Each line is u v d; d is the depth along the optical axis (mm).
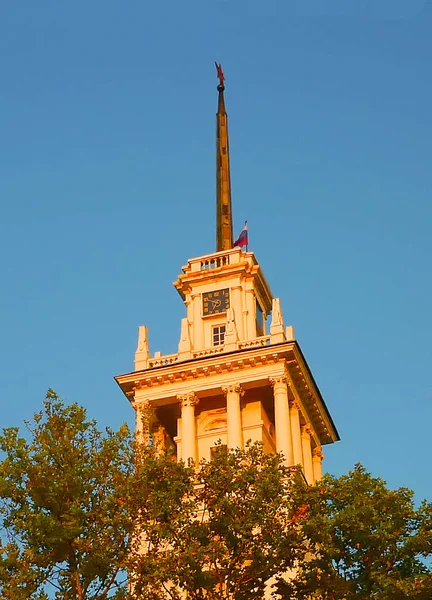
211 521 65250
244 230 116438
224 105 131375
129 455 66875
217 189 124062
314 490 68625
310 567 66875
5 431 65938
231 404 96625
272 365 97188
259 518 65062
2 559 61438
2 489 63969
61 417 67312
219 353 99375
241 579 64625
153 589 62906
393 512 67688
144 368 101125
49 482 64062
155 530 63562
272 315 101625
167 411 100812
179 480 66188
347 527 66562
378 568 66438
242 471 67062
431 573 64938
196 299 107625
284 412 95000
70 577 62219
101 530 63031
